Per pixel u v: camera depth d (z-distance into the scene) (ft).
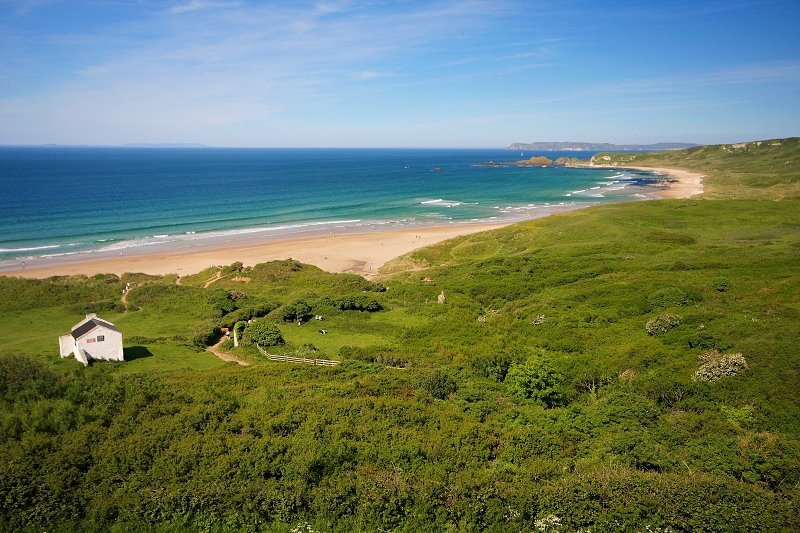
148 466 61.52
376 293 191.93
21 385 88.38
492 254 258.57
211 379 102.32
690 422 69.82
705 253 195.93
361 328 149.38
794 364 80.69
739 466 58.29
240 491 55.62
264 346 134.92
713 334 100.58
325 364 117.60
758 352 86.33
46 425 69.56
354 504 54.75
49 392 83.92
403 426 72.49
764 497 52.16
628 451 63.67
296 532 52.21
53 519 53.57
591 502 52.90
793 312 110.11
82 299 187.73
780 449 60.18
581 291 154.92
